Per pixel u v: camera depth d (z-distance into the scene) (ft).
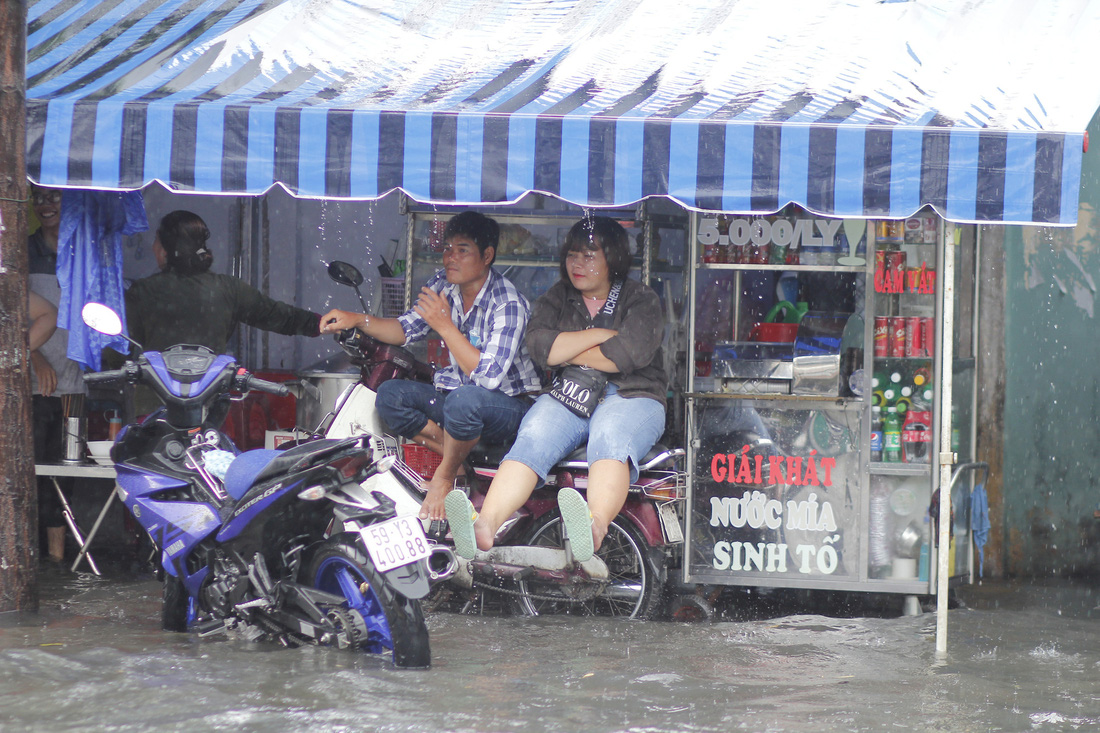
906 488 29.53
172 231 33.65
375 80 27.09
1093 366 36.35
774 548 29.81
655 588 27.78
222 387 24.90
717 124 23.63
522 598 28.02
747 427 29.89
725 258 30.12
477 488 29.01
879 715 19.08
